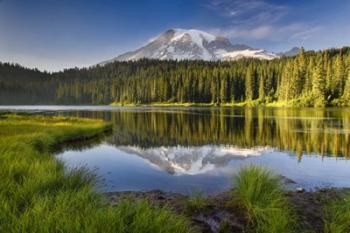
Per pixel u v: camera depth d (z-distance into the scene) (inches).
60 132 988.6
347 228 234.5
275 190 266.5
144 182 442.0
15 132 944.3
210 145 871.7
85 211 188.1
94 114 2743.6
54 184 271.6
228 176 475.2
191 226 249.0
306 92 3693.4
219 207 283.4
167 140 1005.8
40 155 483.5
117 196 343.0
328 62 3949.3
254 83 5027.1
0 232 163.3
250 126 1379.2
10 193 234.8
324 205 290.2
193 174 498.0
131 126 1518.2
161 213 196.5
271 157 648.4
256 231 235.1
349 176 464.1
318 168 525.3
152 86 6348.4
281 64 5132.9
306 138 940.6
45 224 165.6
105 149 818.2
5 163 324.5
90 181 301.1
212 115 2348.7
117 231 168.1
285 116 2016.5
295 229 240.4
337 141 868.0
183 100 5684.1
